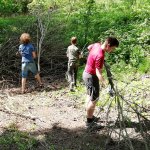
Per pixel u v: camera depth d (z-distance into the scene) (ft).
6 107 21.12
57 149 16.31
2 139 17.11
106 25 33.17
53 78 26.94
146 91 22.02
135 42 27.78
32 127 18.63
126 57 26.99
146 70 25.39
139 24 31.04
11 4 48.34
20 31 29.91
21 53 24.25
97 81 17.43
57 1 40.24
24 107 21.29
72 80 23.94
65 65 28.37
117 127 17.76
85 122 18.79
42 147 16.53
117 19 33.78
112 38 16.57
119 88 22.50
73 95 23.02
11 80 26.23
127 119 17.19
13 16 45.50
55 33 30.66
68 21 34.60
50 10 33.86
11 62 28.04
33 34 29.91
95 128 17.84
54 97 22.98
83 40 31.24
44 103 21.98
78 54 24.00
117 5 39.40
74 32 32.24
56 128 18.45
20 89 24.95
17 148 16.53
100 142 16.70
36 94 23.81
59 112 20.49
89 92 17.53
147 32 28.73
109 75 17.11
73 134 17.72
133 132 17.16
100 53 16.70
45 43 28.94
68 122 19.13
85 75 17.46
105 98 21.36
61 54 29.22
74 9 39.06
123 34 29.14
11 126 18.78
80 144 16.47
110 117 19.07
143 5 36.81
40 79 25.90
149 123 17.76
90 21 33.94
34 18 32.27
